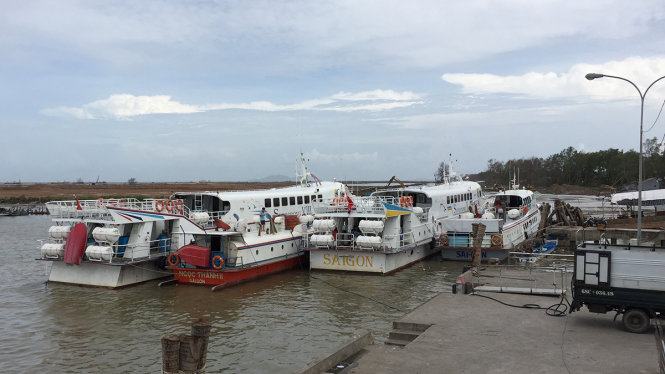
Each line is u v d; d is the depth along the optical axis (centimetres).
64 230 2917
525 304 1738
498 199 4566
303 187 4447
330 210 3344
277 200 3900
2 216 8625
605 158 15100
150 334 2058
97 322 2219
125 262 2775
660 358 1023
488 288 1980
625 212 5831
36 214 9056
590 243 1588
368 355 1239
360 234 3250
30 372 1678
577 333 1406
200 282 2838
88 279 2866
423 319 1552
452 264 3447
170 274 3089
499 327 1468
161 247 3047
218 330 2084
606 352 1245
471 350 1268
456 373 1113
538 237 4169
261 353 1819
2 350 1878
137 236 2903
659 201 5603
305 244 3331
